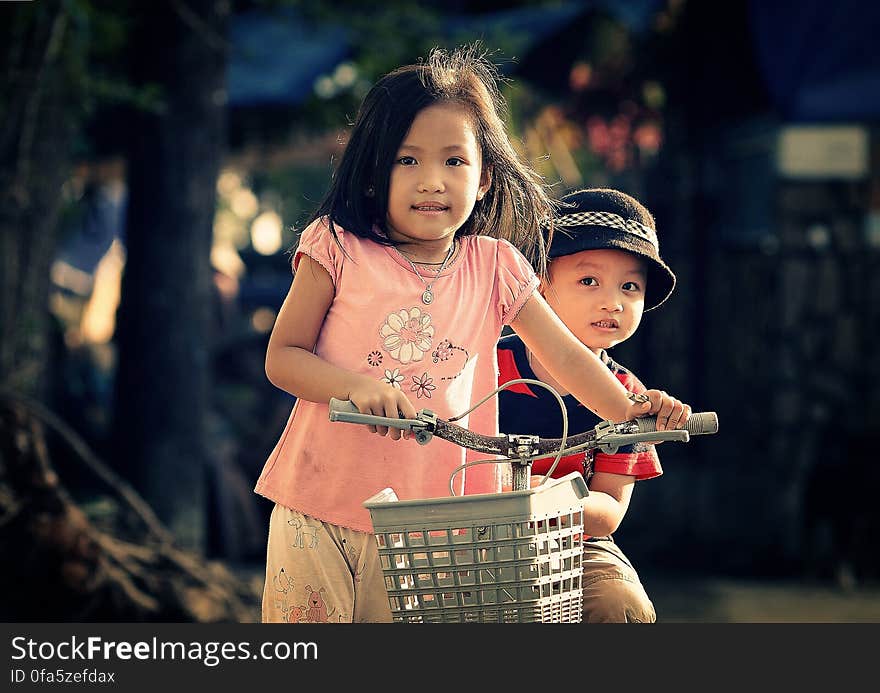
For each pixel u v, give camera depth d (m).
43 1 8.36
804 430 12.70
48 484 6.70
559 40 15.60
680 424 3.52
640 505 13.33
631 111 16.08
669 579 11.66
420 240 3.88
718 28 13.54
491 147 3.93
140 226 10.78
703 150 14.16
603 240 4.28
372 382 3.51
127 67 11.33
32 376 8.58
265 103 13.17
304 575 3.87
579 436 3.50
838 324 12.72
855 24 11.80
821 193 12.70
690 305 13.91
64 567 6.63
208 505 12.58
